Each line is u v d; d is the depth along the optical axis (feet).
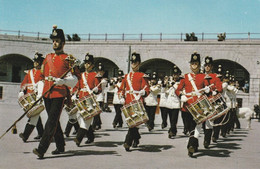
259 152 25.57
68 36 98.02
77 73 21.50
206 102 22.36
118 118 40.11
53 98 20.54
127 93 24.79
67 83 20.65
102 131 36.68
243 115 46.39
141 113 23.12
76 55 95.96
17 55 102.99
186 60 88.02
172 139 31.76
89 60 28.81
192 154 22.56
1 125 37.01
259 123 59.93
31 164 17.98
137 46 91.97
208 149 26.22
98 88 28.43
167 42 89.56
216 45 86.12
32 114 25.41
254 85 83.05
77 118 30.25
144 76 24.82
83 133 24.71
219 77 24.68
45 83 21.02
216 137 30.83
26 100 26.37
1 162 18.28
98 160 19.69
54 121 20.17
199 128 23.11
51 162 18.65
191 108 22.49
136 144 25.53
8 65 104.12
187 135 35.17
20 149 22.72
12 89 96.07
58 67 20.86
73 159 19.70
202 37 89.40
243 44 84.33
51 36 21.29
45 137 19.74
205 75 23.53
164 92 40.14
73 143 26.58
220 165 19.95
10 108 70.64
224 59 85.71
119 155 21.77
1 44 96.84
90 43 95.09
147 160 20.47
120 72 49.24
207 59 25.93
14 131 20.20
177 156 22.43
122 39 93.76
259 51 83.25
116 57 93.25
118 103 42.01
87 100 24.20
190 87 23.65
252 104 82.74
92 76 28.53
